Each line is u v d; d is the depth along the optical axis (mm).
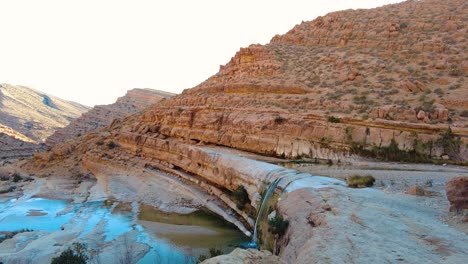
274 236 18656
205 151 42344
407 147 29734
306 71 52406
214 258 11359
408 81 38500
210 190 39094
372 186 21547
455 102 32938
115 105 125062
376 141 31344
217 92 57938
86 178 56906
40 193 47719
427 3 63406
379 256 10773
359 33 58125
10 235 30156
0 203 44125
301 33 67438
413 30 53406
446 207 15977
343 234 12688
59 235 28328
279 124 39344
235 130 44781
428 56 44219
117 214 36062
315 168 29266
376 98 38188
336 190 19531
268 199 24812
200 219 32844
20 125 159375
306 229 15227
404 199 17641
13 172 63531
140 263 22469
